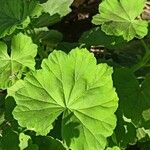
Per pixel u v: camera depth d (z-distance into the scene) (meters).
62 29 0.42
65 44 0.35
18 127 0.28
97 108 0.24
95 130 0.24
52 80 0.25
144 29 0.27
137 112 0.28
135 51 0.36
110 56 0.37
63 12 0.36
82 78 0.24
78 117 0.24
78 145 0.24
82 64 0.24
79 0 0.43
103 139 0.23
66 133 0.24
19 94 0.25
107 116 0.24
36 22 0.32
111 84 0.24
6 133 0.28
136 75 0.32
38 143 0.27
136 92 0.28
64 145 0.26
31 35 0.30
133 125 0.28
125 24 0.27
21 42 0.28
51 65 0.25
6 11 0.30
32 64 0.28
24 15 0.30
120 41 0.31
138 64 0.29
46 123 0.24
